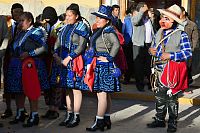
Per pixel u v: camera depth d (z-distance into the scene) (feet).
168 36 21.20
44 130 22.48
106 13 21.53
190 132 22.75
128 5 41.37
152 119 25.46
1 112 26.40
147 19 32.76
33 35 22.25
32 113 23.20
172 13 21.20
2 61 25.25
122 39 22.29
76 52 21.95
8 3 42.16
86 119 25.07
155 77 22.03
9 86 22.52
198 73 41.24
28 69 22.20
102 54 21.53
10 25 24.68
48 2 41.93
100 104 22.07
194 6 40.98
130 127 23.52
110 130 22.75
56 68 23.15
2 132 21.95
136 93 32.07
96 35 21.63
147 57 32.81
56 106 24.93
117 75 21.50
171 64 21.07
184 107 29.32
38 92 22.45
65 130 22.53
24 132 22.00
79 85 22.31
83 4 41.68
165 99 22.53
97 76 21.52
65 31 22.54
